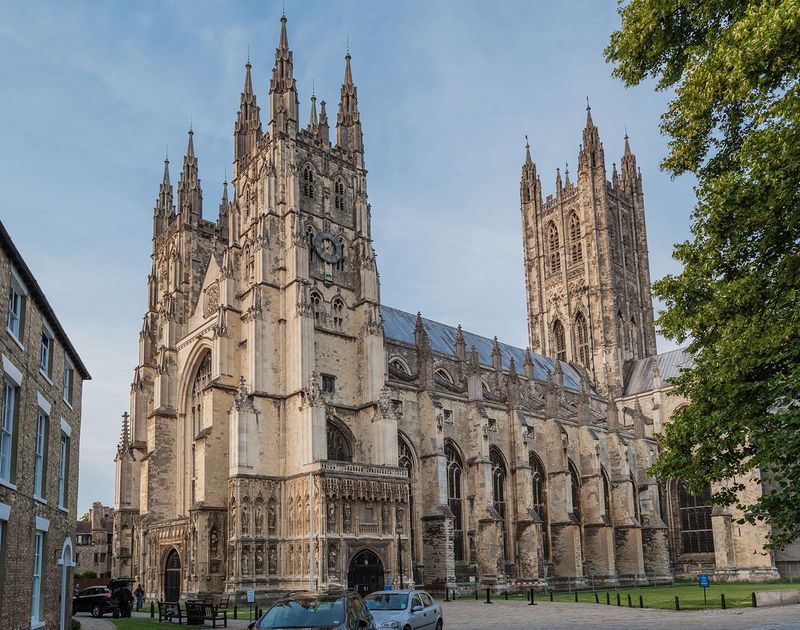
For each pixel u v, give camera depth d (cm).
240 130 10438
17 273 3538
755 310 3234
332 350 9388
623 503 12169
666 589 10281
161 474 9956
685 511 13150
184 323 10762
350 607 3048
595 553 11588
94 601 7600
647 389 14725
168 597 9094
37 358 3931
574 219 16625
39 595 4084
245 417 8406
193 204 11462
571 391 13975
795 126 2884
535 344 16800
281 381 8906
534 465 11531
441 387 10706
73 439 5062
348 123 10756
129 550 10431
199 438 8844
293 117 9881
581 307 16012
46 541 4200
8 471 3475
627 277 16500
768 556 11700
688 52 3488
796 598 7388
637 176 17525
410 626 4156
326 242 9806
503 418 11131
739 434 3234
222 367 9050
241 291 9519
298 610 2997
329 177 10156
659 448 13412
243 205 9956
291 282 9112
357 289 9875
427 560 9444
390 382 9788
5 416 3509
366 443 9162
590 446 12025
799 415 2914
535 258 17212
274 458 8562
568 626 5362
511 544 10669
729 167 3656
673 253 3738
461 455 10412
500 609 7244
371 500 8306
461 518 10219
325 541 7788
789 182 2991
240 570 7881
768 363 3145
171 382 10400
